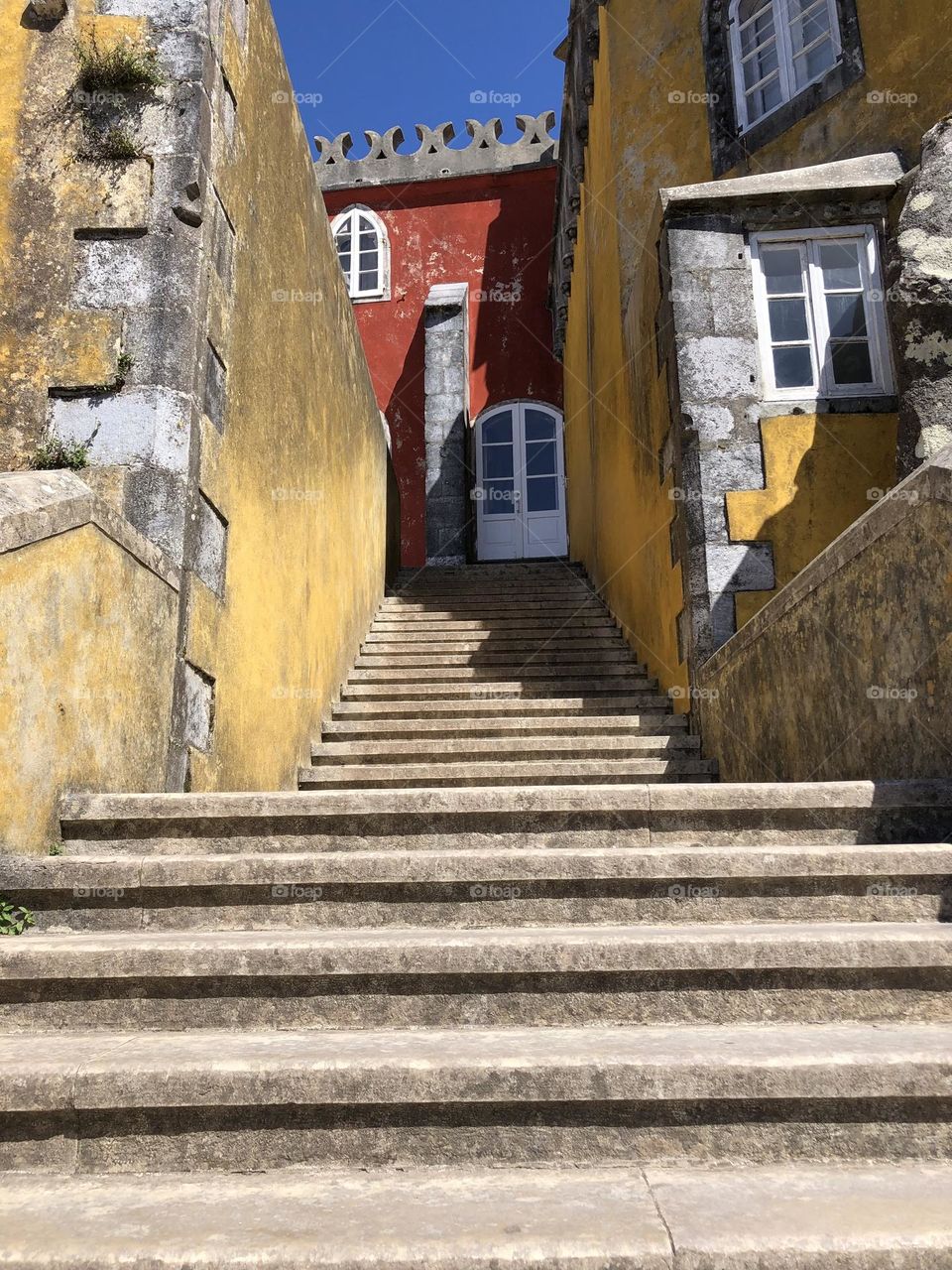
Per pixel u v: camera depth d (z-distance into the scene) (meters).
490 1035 2.18
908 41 6.51
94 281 4.13
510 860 2.77
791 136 7.17
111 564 3.47
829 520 5.75
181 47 4.37
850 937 2.31
